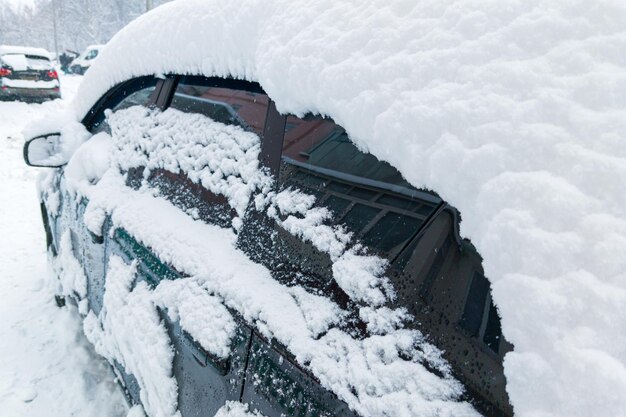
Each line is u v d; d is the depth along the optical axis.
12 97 10.86
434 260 0.78
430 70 0.78
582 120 0.63
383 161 0.89
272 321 0.97
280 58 1.07
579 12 0.69
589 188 0.60
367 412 0.74
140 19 1.89
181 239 1.33
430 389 0.71
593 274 0.56
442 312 0.74
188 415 1.24
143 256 1.51
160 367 1.33
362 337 0.82
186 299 1.21
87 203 2.06
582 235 0.58
